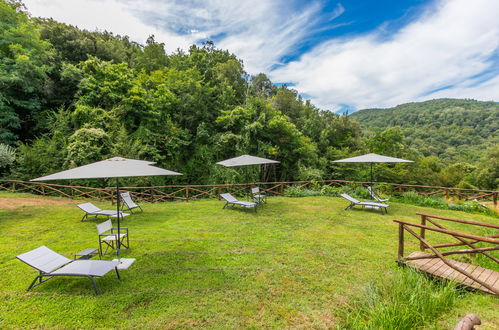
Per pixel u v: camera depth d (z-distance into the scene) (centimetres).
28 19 1752
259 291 353
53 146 1433
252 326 279
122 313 302
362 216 800
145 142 1664
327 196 1162
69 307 313
